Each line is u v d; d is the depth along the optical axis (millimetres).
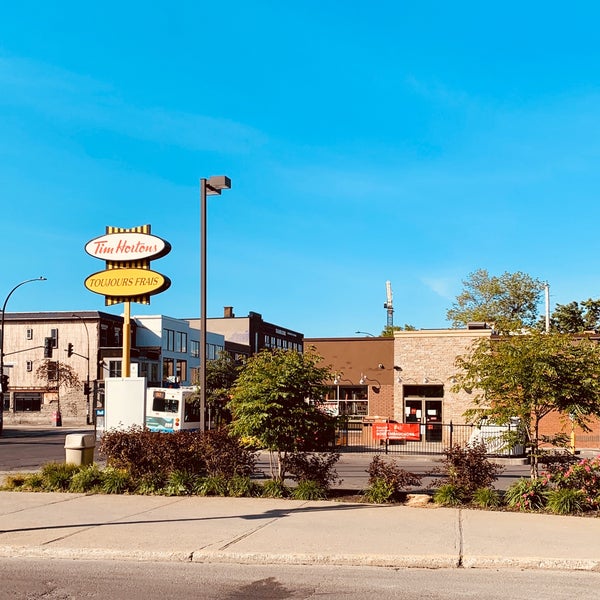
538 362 13422
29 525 11648
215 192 18453
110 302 25188
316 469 15188
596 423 34031
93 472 16047
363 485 18109
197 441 15984
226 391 16031
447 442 33531
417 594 8031
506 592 8117
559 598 7859
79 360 66062
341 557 9562
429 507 13461
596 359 13719
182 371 74688
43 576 8883
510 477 21141
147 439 16109
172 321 73062
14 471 23047
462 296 70750
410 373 36750
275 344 97625
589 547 9969
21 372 67062
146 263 25328
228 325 89938
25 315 67562
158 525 11625
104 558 9867
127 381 20781
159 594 8047
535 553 9602
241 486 14922
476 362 14695
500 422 13836
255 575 8953
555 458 13891
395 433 32062
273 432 14734
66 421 65250
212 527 11438
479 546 10031
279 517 12336
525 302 69188
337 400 38406
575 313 63000
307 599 7863
